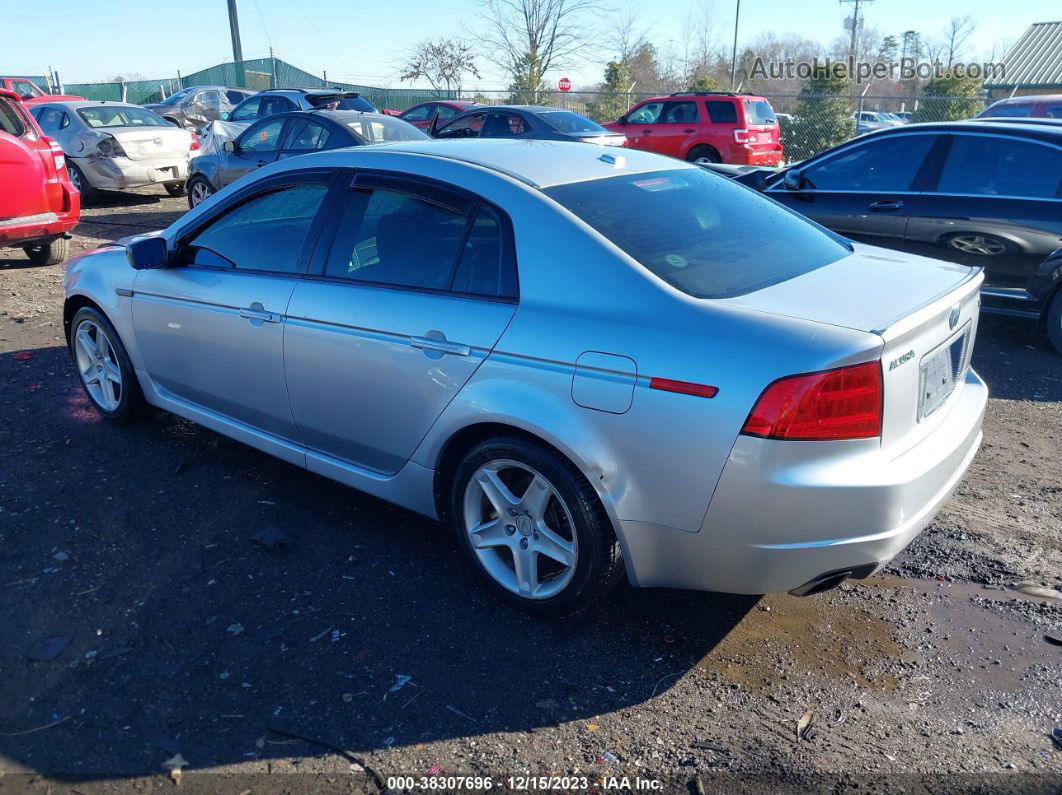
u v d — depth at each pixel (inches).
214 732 105.3
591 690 113.8
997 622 129.0
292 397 151.1
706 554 110.3
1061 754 103.0
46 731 105.1
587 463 113.2
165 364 175.9
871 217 287.9
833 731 106.9
